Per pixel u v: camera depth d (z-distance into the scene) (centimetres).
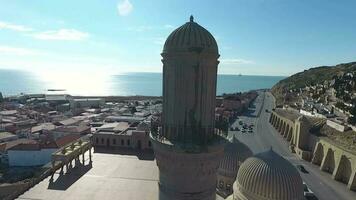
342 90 11712
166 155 1327
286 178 2350
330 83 14275
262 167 2430
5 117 11612
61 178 5372
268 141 9475
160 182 1417
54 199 4569
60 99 18888
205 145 1298
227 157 3375
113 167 5984
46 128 9581
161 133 1412
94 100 18412
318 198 5431
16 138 8862
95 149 7131
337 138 7144
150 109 15000
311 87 16600
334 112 9675
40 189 4894
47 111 14162
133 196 4747
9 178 6253
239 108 14688
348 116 8344
